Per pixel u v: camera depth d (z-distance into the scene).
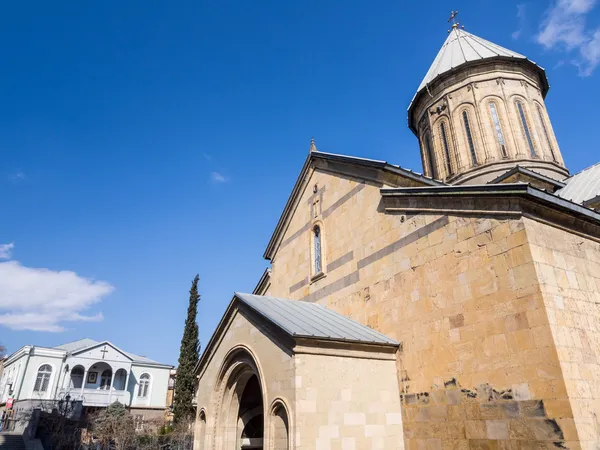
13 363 45.28
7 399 41.59
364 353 9.49
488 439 7.54
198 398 12.56
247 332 10.59
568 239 8.41
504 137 19.61
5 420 37.56
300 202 16.66
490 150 19.39
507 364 7.54
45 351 41.81
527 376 7.17
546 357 6.95
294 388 8.29
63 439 27.81
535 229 7.96
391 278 10.87
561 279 7.74
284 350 8.96
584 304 7.81
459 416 8.17
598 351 7.46
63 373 42.03
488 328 8.03
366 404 9.03
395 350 9.99
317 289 14.12
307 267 15.20
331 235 14.06
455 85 21.52
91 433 30.50
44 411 32.78
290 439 8.05
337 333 9.61
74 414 34.62
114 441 29.73
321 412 8.36
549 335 6.99
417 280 10.01
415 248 10.30
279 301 11.98
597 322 7.81
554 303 7.33
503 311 7.83
